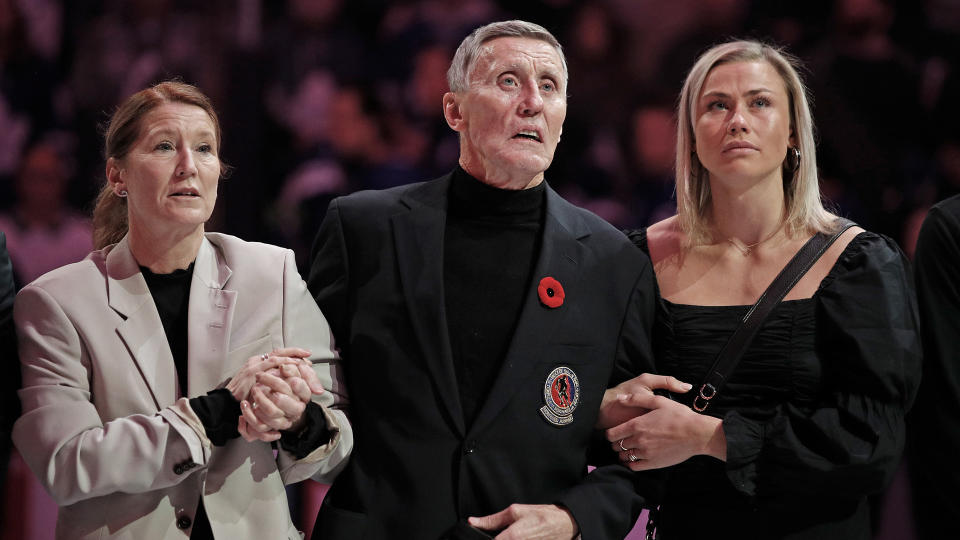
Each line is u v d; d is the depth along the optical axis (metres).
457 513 9.59
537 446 9.84
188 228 9.38
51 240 20.42
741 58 10.93
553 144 10.26
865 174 21.52
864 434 9.98
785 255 10.90
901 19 22.64
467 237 10.41
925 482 11.41
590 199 22.83
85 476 8.64
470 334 10.04
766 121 10.73
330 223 10.52
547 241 10.37
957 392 10.90
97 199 10.37
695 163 11.41
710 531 10.59
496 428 9.73
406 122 23.33
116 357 9.13
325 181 21.84
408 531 9.52
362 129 22.84
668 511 10.92
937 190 21.33
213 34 21.66
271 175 22.09
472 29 24.05
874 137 21.70
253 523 9.23
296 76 23.33
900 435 10.12
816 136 21.67
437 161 23.03
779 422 10.18
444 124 23.42
